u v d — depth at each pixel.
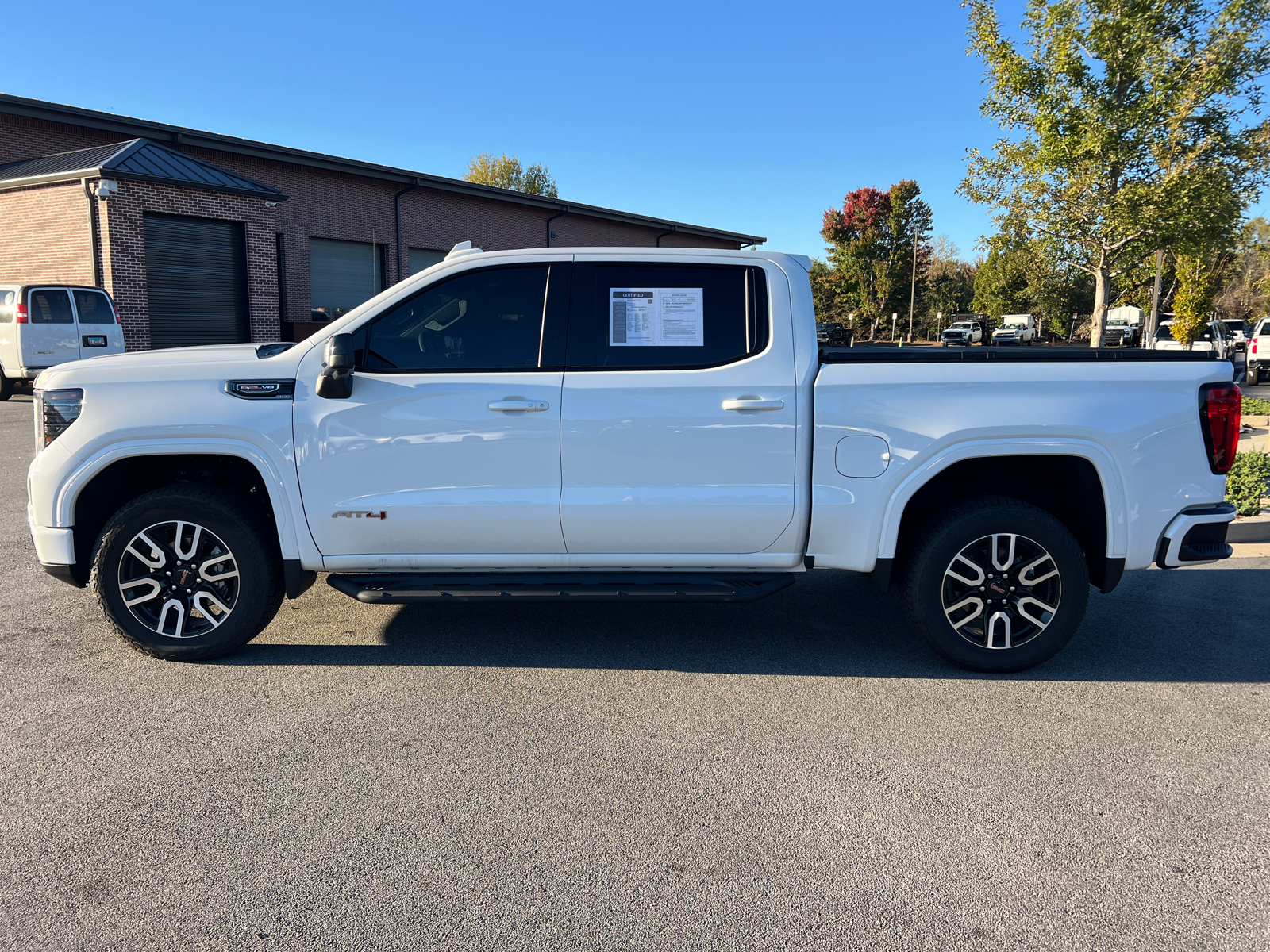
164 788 3.03
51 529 4.02
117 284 18.89
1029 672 4.17
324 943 2.26
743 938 2.29
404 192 29.48
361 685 3.95
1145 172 14.98
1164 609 5.16
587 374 4.00
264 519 4.13
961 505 4.03
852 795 3.02
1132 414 3.92
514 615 5.02
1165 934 2.31
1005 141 15.98
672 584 4.07
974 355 4.03
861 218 64.69
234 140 24.42
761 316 4.05
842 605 5.25
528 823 2.83
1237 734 3.50
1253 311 48.31
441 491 4.02
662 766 3.22
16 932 2.29
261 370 4.02
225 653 4.18
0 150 21.08
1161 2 14.05
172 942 2.26
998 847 2.70
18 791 3.00
